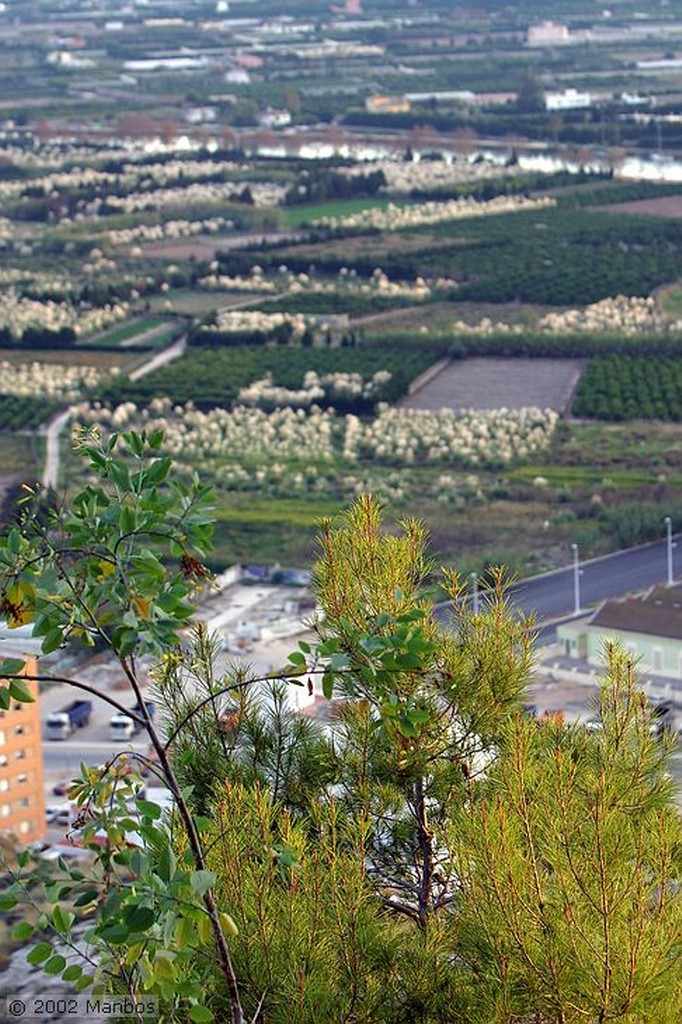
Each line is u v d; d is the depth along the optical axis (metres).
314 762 48.09
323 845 43.25
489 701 47.53
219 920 34.38
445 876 47.19
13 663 34.03
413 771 47.41
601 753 46.44
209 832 42.44
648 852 42.06
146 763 35.84
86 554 34.47
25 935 35.34
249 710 48.69
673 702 162.62
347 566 48.31
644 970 39.12
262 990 41.00
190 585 34.78
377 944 42.69
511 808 42.50
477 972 42.50
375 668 35.44
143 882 34.00
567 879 40.66
